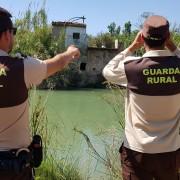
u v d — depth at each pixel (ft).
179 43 15.80
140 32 10.71
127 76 10.18
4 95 8.56
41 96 16.92
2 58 8.72
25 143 8.86
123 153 10.44
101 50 111.14
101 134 17.95
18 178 8.63
